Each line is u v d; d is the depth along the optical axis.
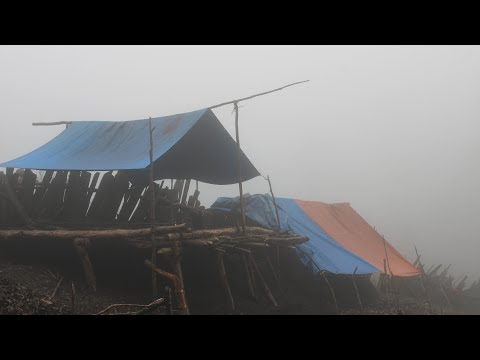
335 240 17.14
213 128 13.31
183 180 14.55
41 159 11.62
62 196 11.32
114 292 9.93
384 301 17.22
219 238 10.79
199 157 15.09
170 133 11.83
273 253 15.08
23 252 10.26
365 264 15.92
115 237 9.70
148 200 11.91
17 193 10.92
